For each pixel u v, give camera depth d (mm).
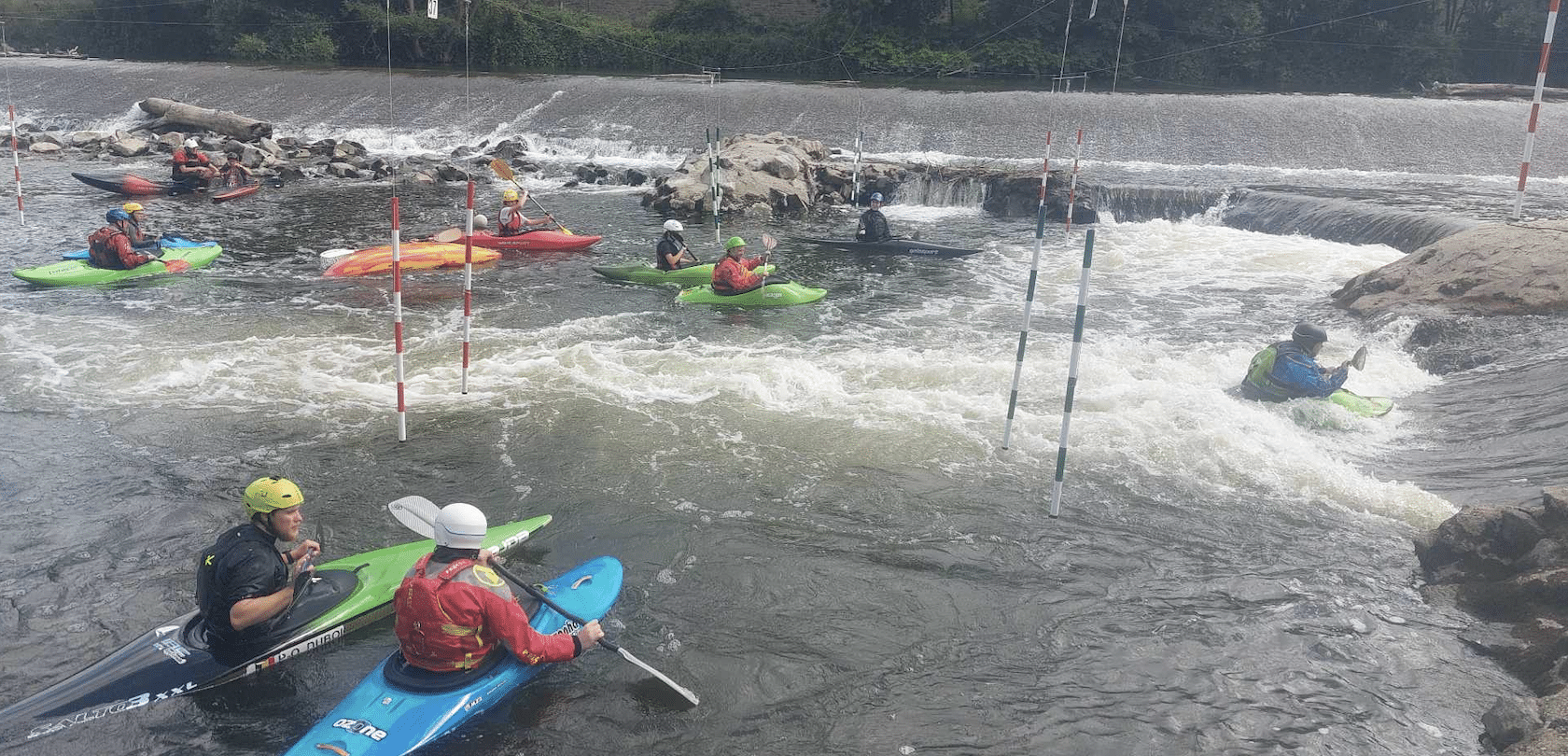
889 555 6469
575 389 9500
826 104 28984
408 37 41625
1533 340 9719
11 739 4562
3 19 46906
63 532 6602
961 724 4824
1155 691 5074
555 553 6477
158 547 6430
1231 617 5742
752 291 12883
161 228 17453
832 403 9164
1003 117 27391
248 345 10766
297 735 4676
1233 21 38219
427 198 21625
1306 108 26891
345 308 12445
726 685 5121
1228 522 6898
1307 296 13625
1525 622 5414
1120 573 6246
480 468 7746
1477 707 4887
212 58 45906
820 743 4684
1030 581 6164
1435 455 7863
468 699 4664
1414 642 5441
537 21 41469
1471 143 24688
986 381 9758
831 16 39719
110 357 10234
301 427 8484
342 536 6637
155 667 4977
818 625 5684
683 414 8875
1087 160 25047
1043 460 7902
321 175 24266
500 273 14695
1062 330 11852
